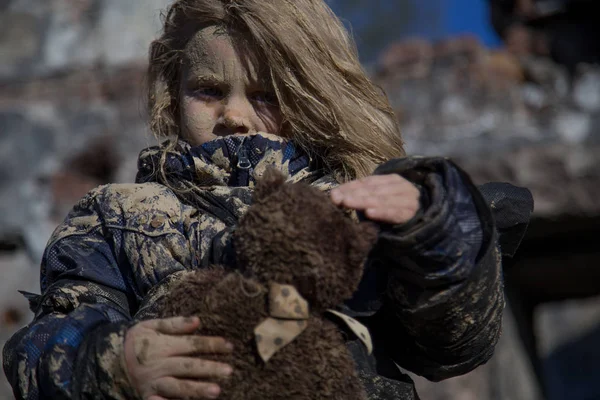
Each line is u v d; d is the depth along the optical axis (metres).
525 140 5.97
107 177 6.21
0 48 6.75
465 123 6.12
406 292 1.62
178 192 1.87
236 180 1.90
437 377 1.83
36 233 6.06
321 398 1.44
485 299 1.62
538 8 6.68
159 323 1.48
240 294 1.45
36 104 6.28
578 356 11.27
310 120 1.96
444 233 1.54
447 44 6.36
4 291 5.95
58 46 6.80
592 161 5.82
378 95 2.08
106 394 1.51
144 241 1.79
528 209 1.92
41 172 6.14
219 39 1.97
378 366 1.74
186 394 1.44
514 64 6.38
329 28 2.03
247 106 1.97
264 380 1.42
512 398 6.44
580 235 6.76
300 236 1.43
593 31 6.66
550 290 8.05
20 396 1.62
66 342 1.61
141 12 6.89
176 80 2.14
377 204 1.51
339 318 1.54
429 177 1.58
